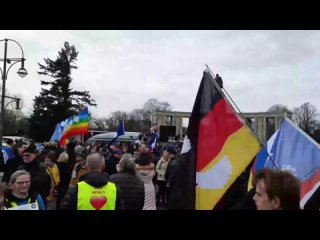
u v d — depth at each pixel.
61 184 9.57
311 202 4.42
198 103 4.32
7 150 12.80
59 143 15.45
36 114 71.06
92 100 74.50
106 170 11.55
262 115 88.44
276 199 2.41
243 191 4.15
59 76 73.44
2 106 25.52
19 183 4.82
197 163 4.20
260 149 4.20
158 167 13.62
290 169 4.51
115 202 4.53
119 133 17.28
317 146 4.54
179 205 4.14
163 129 28.48
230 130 4.23
